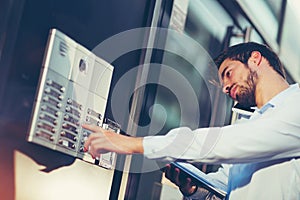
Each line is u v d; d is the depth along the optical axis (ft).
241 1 5.88
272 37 6.63
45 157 3.46
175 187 4.86
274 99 5.12
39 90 3.28
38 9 3.33
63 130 3.55
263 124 4.91
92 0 3.94
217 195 5.14
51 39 3.40
